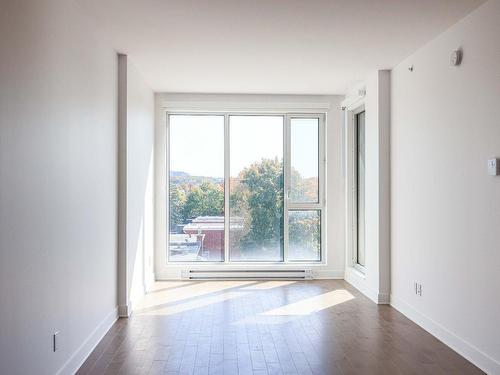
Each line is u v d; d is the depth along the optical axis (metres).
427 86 4.48
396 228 5.29
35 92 2.76
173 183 7.15
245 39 4.41
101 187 4.23
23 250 2.60
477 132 3.57
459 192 3.85
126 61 4.89
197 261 7.16
